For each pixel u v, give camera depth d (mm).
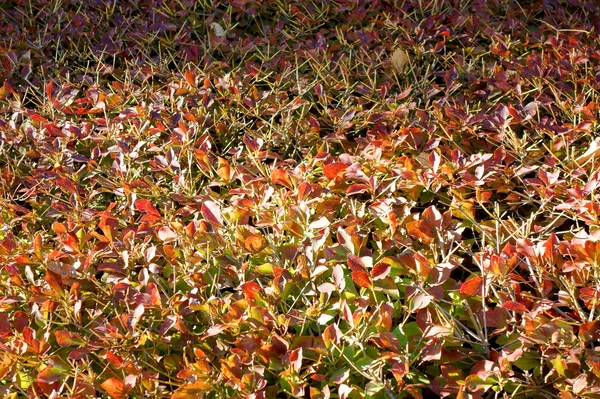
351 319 874
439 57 1355
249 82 1318
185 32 1458
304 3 1479
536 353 875
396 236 976
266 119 1275
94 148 1165
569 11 1476
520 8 1445
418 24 1408
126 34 1443
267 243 981
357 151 1164
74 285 938
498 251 952
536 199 1079
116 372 894
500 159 1082
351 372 882
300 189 1004
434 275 917
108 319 959
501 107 1166
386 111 1228
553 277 927
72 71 1395
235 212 1024
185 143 1147
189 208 1063
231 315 902
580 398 827
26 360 888
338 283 911
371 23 1426
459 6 1460
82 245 996
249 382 842
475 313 924
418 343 882
